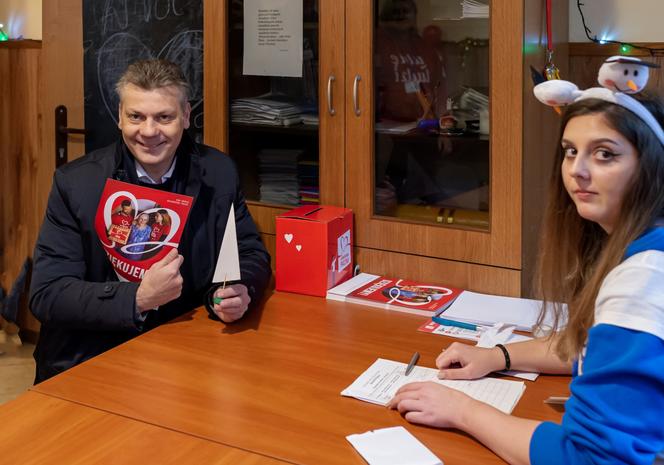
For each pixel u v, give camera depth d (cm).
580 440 120
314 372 176
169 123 208
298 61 250
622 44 251
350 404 160
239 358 184
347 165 246
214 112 266
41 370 216
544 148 235
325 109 247
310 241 229
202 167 227
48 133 340
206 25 263
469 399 148
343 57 241
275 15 251
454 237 233
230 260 203
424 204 238
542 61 231
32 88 357
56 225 212
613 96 121
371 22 235
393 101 238
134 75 205
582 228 137
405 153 238
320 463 137
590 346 122
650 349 114
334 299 228
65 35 326
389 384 168
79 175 213
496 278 228
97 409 157
